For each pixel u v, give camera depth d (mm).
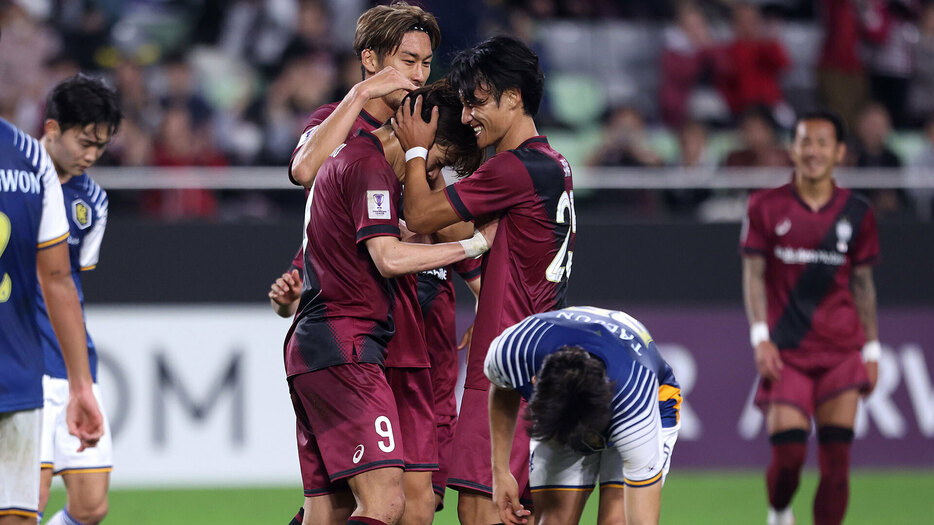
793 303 21438
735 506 24750
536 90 13719
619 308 28391
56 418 16328
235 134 31359
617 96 36844
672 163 33781
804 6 39219
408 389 14414
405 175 13609
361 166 13188
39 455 11836
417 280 15594
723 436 28781
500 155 13562
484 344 13859
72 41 32625
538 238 13711
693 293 28719
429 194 13422
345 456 13102
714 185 30125
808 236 21359
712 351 28766
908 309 29172
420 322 14508
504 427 12984
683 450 28609
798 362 21312
